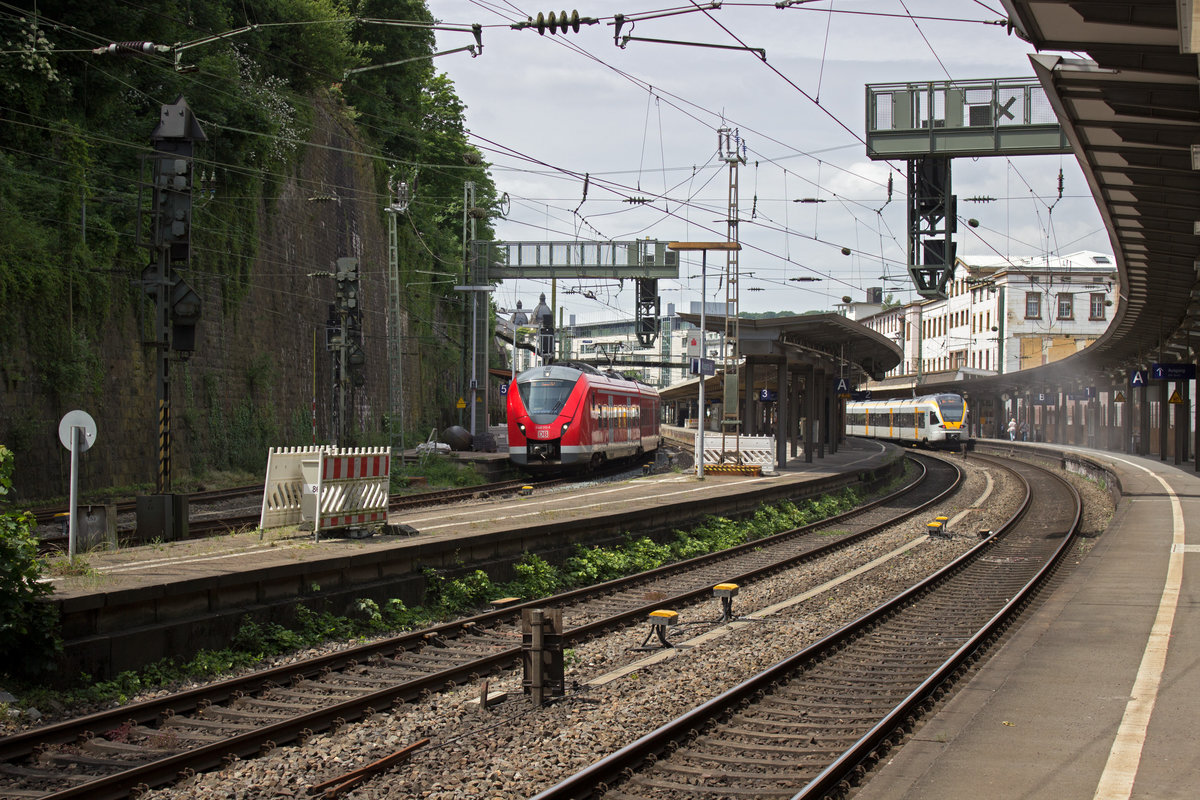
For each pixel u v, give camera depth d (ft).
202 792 24.03
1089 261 269.85
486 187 233.76
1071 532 77.41
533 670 32.94
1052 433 234.99
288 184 131.85
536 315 314.55
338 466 51.19
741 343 122.83
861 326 121.29
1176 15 37.35
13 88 85.87
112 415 92.27
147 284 57.98
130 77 104.83
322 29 140.15
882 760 25.81
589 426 127.13
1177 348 132.87
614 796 24.17
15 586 31.19
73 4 95.20
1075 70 43.32
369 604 43.73
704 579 60.44
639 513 71.92
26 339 81.25
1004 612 44.70
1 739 25.45
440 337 210.18
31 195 86.17
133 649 33.96
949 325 304.50
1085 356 150.61
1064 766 23.12
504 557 56.08
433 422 201.77
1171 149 50.75
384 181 178.50
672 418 363.97
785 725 29.84
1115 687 30.07
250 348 119.55
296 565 41.65
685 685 35.04
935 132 80.18
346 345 108.58
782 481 109.60
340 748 27.53
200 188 102.89
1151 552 59.06
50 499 81.51
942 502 114.93
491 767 26.16
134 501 83.61
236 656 36.68
